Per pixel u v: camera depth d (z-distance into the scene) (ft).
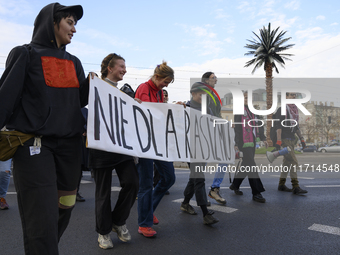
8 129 5.15
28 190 5.04
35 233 4.93
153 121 9.77
